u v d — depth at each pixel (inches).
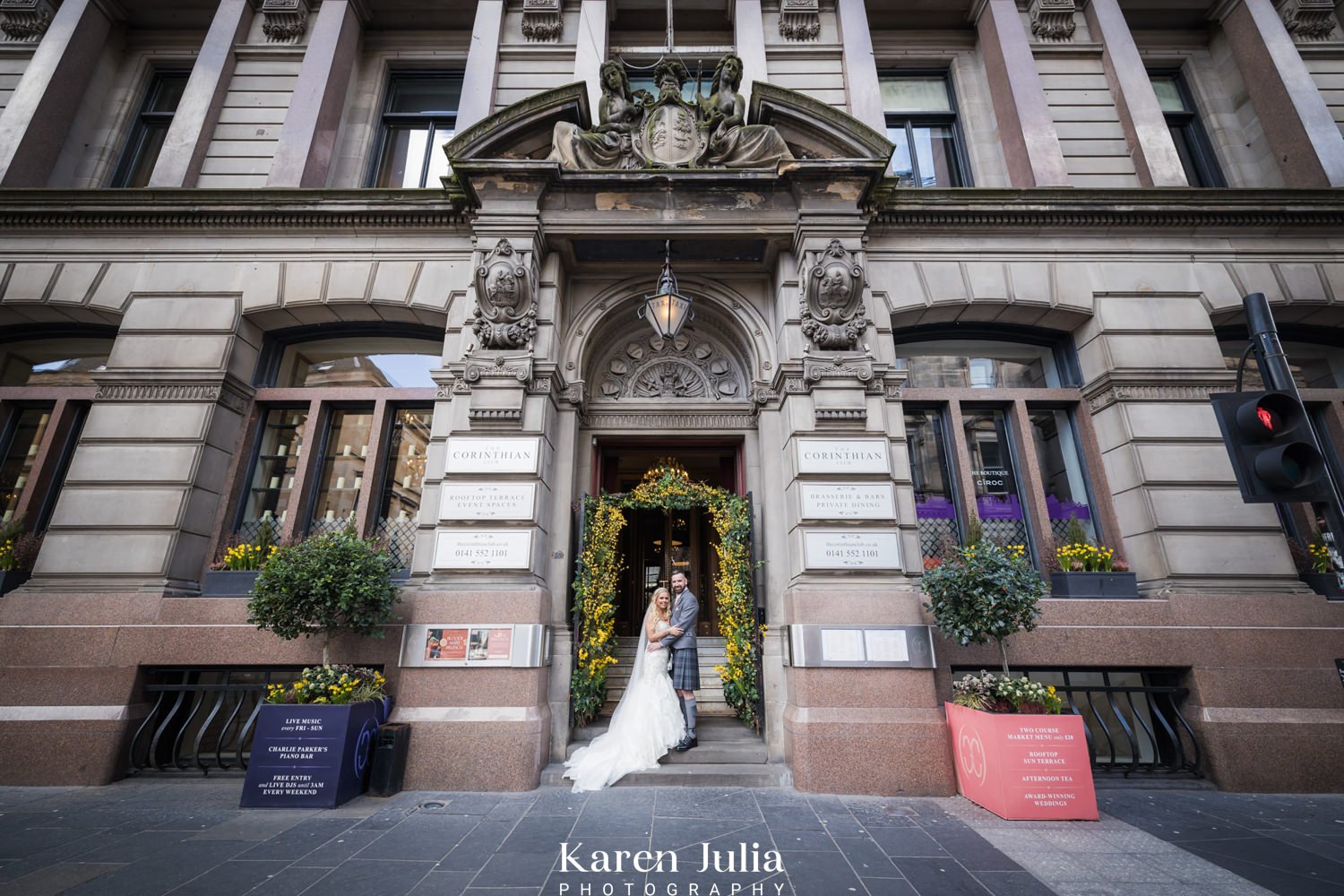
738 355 347.3
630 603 462.6
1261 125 396.5
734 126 325.4
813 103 319.6
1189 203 336.5
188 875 159.5
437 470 297.9
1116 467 314.8
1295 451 140.8
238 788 245.8
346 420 343.3
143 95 424.2
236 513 318.7
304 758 222.2
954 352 357.7
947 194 334.0
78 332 353.4
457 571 268.4
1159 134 373.1
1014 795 210.1
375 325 351.6
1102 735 290.5
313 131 371.6
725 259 329.4
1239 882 159.6
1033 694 225.6
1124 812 220.5
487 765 241.1
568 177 308.2
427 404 343.6
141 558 283.4
